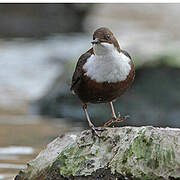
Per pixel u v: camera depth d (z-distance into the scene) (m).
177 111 15.14
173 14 37.88
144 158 6.75
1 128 13.17
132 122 15.17
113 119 7.91
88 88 7.65
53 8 31.70
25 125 13.71
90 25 33.88
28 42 28.94
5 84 19.36
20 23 31.09
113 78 7.48
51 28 31.69
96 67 7.49
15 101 16.75
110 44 7.39
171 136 6.84
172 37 28.00
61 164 7.16
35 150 10.85
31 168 7.61
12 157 10.12
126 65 7.54
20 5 31.08
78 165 7.07
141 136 6.89
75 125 14.38
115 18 36.28
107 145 7.12
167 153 6.72
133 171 6.70
